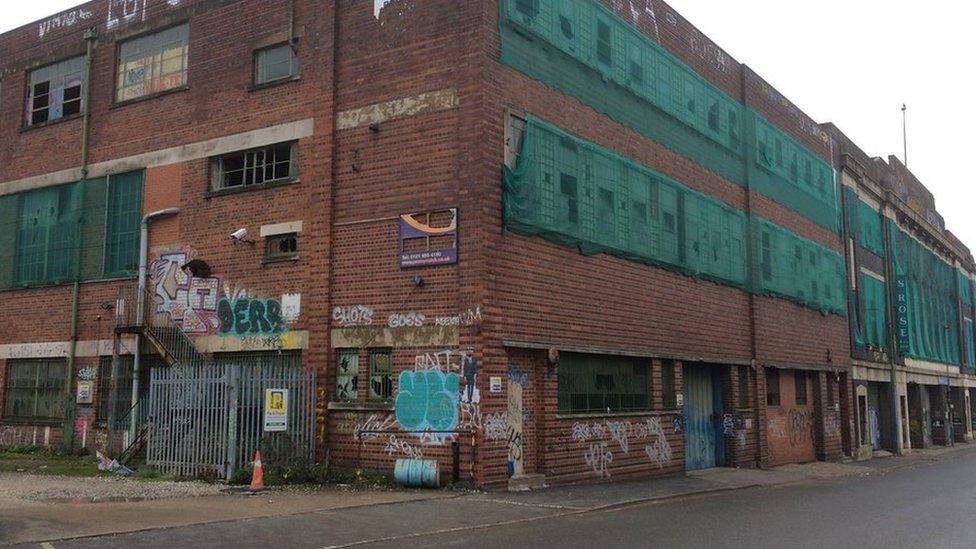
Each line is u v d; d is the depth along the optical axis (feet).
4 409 77.71
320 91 61.98
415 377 54.95
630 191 69.21
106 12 77.10
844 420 113.09
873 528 41.34
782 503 53.93
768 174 95.61
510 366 55.52
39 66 81.15
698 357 77.51
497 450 53.01
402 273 56.44
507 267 55.16
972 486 68.28
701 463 80.48
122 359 70.85
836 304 112.88
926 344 155.33
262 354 62.80
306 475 54.54
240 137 66.23
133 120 73.36
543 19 61.05
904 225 151.23
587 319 62.49
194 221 67.82
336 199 60.23
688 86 80.74
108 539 34.55
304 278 61.26
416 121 57.36
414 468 52.37
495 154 55.16
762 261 91.66
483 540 36.50
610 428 64.23
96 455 67.82
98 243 73.97
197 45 70.49
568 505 48.39
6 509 41.47
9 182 81.15
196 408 56.59
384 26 59.98
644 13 74.38
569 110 62.90
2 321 79.20
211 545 33.91
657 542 36.22
